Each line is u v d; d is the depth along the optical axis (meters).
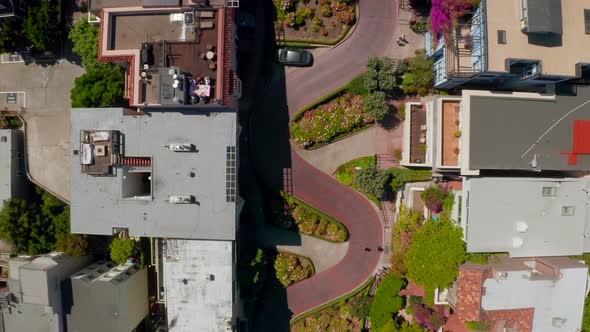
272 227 43.47
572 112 36.62
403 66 39.88
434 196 39.41
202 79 33.34
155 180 36.06
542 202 36.06
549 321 37.47
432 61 39.12
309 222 41.78
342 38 41.34
